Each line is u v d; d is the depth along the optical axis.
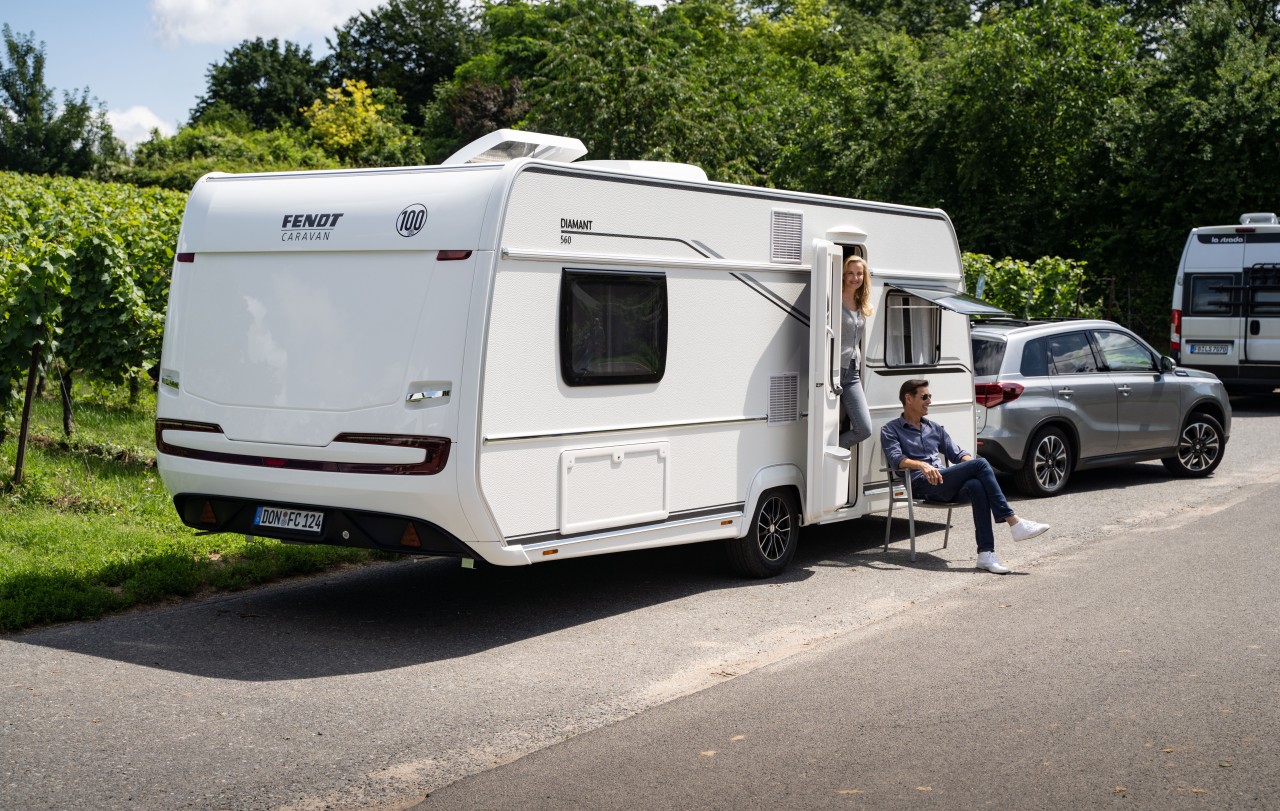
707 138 30.45
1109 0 35.88
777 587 7.91
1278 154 23.92
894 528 10.06
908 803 4.27
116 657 6.05
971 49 26.55
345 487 6.32
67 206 16.97
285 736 4.99
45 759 4.66
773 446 8.07
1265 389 19.78
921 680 5.78
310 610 7.12
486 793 4.39
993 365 11.01
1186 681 5.72
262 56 70.81
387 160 53.94
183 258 7.08
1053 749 4.81
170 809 4.22
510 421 6.28
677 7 41.03
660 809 4.24
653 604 7.43
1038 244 26.62
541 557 6.52
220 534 8.38
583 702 5.51
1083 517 10.36
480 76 54.41
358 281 6.45
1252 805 4.24
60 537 7.90
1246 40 25.30
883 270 8.95
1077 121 25.92
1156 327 25.94
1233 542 9.16
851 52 31.11
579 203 6.61
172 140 50.12
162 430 7.06
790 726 5.12
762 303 7.90
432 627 6.82
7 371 9.02
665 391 7.22
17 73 54.56
